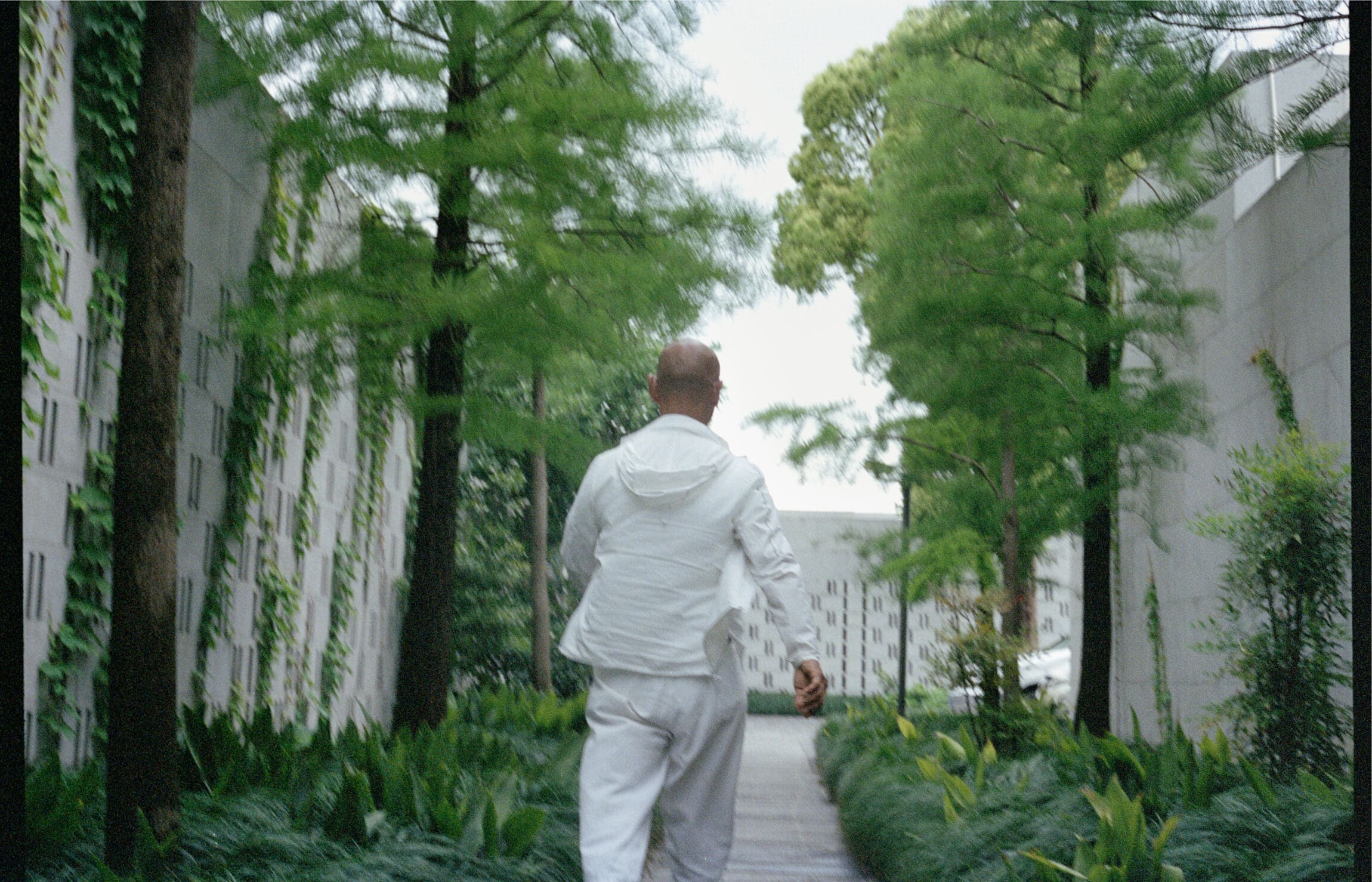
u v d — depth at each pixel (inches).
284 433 380.2
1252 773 217.5
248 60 295.9
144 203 183.6
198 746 236.7
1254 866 195.0
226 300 332.8
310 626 415.8
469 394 331.0
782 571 119.2
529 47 317.7
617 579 118.3
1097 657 371.2
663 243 318.3
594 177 311.4
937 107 371.6
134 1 265.4
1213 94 221.9
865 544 522.0
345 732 278.2
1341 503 274.8
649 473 119.0
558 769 298.2
